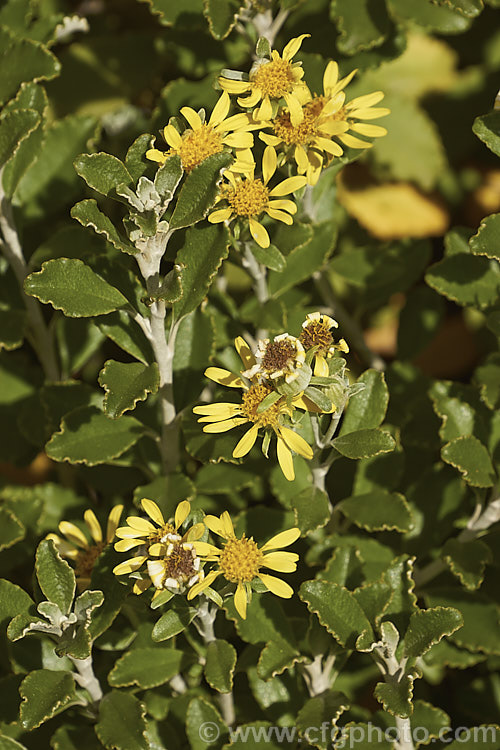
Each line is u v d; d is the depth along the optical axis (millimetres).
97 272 590
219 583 578
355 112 601
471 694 647
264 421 576
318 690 605
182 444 646
